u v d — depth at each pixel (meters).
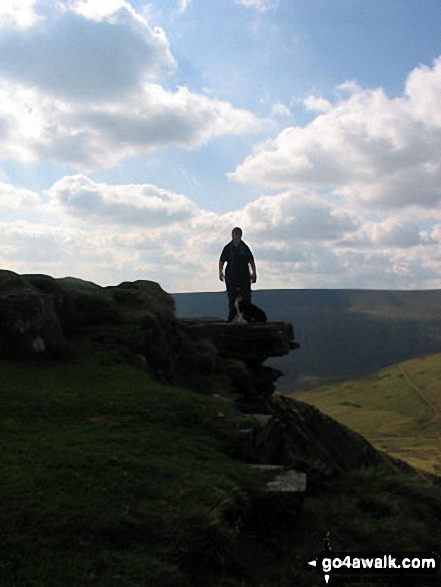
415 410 125.12
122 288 11.41
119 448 5.61
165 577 3.93
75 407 6.64
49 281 9.63
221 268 12.95
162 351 9.92
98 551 4.06
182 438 6.13
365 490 6.61
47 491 4.61
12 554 3.90
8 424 5.95
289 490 5.39
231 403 7.75
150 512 4.52
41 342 8.42
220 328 11.83
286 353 12.12
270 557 4.81
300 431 14.36
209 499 4.83
